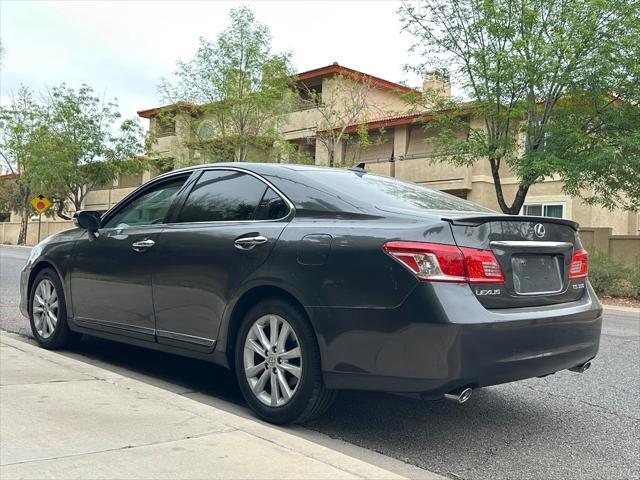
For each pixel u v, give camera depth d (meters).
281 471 3.00
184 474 2.91
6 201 50.34
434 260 3.46
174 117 29.55
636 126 15.52
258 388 4.07
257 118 27.89
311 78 31.75
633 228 24.92
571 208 22.89
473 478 3.43
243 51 27.23
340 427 4.19
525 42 15.33
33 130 37.84
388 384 3.51
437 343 3.37
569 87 15.45
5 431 3.36
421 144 27.81
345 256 3.69
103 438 3.32
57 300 5.84
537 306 3.88
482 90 16.73
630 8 14.45
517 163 16.53
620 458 3.79
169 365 5.68
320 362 3.78
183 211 4.87
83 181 37.69
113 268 5.16
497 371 3.51
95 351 6.08
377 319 3.52
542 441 4.07
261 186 4.45
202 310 4.41
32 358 5.03
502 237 3.75
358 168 4.97
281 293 4.02
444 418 4.49
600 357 7.05
